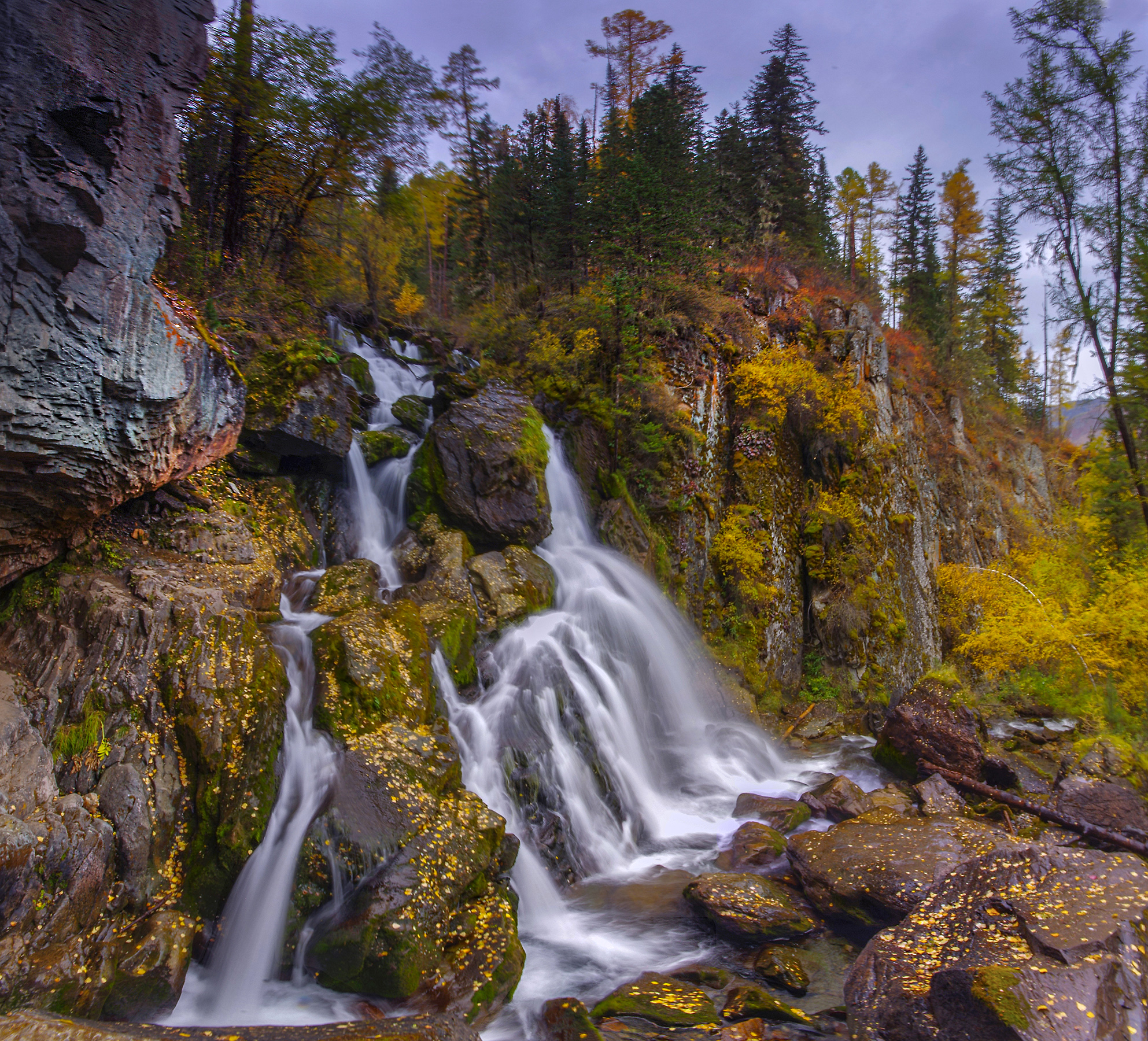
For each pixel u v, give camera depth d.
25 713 6.19
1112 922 5.72
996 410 40.66
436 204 32.03
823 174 37.56
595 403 17.16
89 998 5.24
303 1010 6.03
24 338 5.34
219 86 14.10
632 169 19.81
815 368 21.77
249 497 10.73
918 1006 5.47
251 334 12.75
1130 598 14.73
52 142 5.29
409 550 11.97
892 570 21.06
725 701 15.27
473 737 9.41
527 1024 6.27
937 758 12.30
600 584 13.90
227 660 7.31
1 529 6.38
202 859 6.53
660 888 9.01
